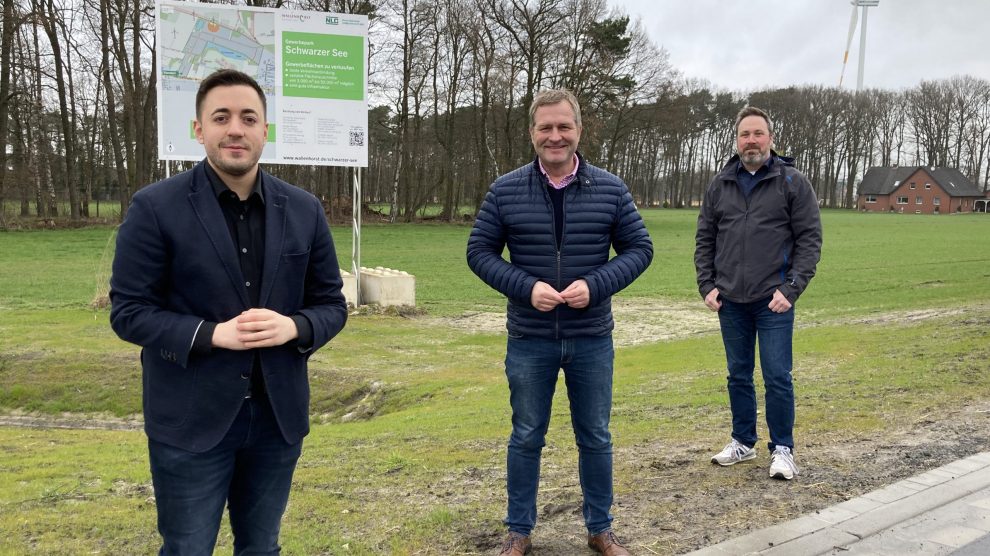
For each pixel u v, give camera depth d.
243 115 2.36
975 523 3.71
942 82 93.19
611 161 53.53
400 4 43.03
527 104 44.00
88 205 42.56
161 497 2.42
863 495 4.10
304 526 3.97
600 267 3.25
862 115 89.75
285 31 15.44
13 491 5.06
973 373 7.23
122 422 9.87
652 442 5.65
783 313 4.60
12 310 15.57
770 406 4.61
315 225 2.58
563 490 4.47
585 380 3.34
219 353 2.34
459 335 14.56
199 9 14.88
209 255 2.35
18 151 36.69
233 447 2.45
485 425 6.86
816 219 4.56
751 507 4.02
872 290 19.80
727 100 89.88
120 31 36.25
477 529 3.84
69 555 3.69
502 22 43.12
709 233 5.00
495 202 3.39
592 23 42.44
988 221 61.78
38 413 10.09
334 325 2.56
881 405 6.23
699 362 10.36
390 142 58.22
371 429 7.38
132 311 2.29
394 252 31.09
